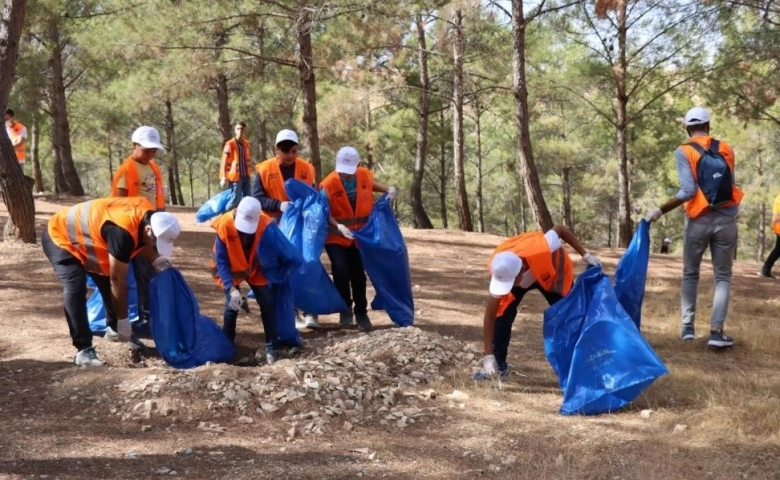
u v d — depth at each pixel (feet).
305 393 16.33
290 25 49.16
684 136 83.56
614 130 91.61
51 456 13.12
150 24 47.06
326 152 96.32
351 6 44.88
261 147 91.71
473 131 116.57
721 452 13.78
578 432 14.96
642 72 64.54
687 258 22.76
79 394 16.11
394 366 18.78
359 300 23.07
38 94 69.97
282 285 20.44
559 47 70.54
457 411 16.33
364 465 13.29
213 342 19.72
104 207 17.34
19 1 32.19
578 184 102.83
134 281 20.53
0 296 25.18
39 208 52.90
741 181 102.53
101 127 98.78
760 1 46.21
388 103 72.95
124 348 19.94
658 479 12.53
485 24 55.62
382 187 23.16
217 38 50.24
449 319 25.34
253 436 14.66
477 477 12.86
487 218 156.56
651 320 26.27
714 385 17.81
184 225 47.65
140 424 14.93
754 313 28.12
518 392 17.84
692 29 52.01
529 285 18.24
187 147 118.01
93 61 66.03
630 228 66.33
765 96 55.11
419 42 67.05
